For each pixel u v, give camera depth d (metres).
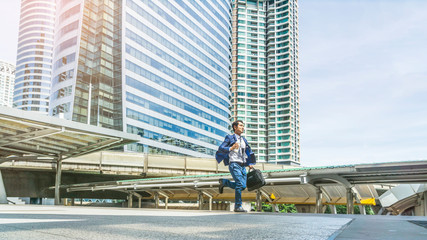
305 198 25.00
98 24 70.12
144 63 73.06
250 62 174.12
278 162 160.00
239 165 6.56
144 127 69.94
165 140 75.25
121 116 65.62
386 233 2.61
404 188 45.34
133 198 55.19
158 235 2.24
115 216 4.77
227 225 3.19
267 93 171.62
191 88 88.31
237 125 6.65
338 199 24.06
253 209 66.00
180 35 86.81
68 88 69.00
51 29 177.12
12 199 42.12
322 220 4.38
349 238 2.22
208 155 91.50
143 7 75.12
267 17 182.25
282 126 164.00
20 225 2.84
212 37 102.81
